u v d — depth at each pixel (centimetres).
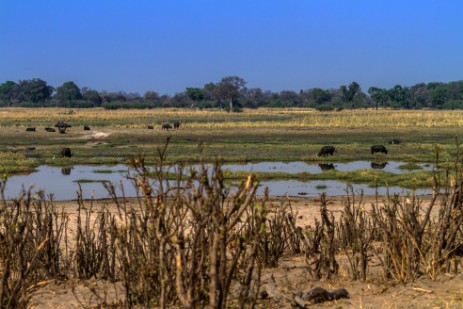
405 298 762
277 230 1054
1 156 4266
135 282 770
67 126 7331
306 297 778
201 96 16812
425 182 2770
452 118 8969
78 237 971
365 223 1175
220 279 581
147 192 646
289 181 3064
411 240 833
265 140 5778
